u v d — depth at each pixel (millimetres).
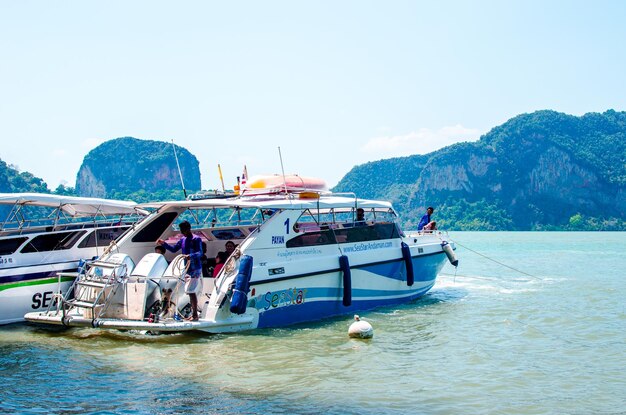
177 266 10953
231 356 9609
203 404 7324
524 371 9055
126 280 10570
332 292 12977
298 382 8320
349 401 7562
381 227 14680
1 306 12008
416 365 9320
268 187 13414
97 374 8562
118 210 17344
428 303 15688
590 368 9258
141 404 7285
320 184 14297
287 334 11320
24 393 7660
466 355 10000
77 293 10906
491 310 14531
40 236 13422
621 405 7543
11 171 107625
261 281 11266
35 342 10500
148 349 9977
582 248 55531
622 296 17234
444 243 16750
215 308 10672
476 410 7309
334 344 10609
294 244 12188
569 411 7312
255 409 7184
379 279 14359
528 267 29266
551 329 12242
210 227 14227
